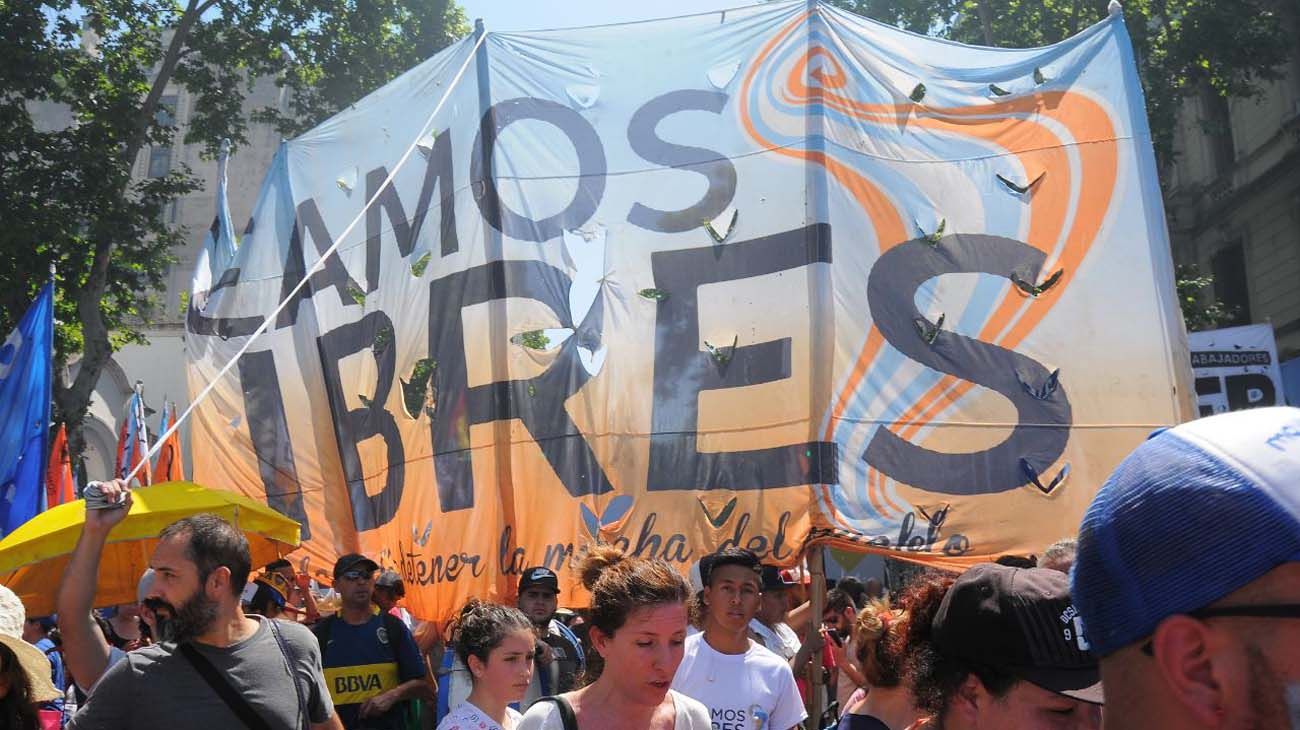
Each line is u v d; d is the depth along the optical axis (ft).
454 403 24.88
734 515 22.02
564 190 24.72
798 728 17.04
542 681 19.60
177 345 94.99
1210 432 4.23
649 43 25.16
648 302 23.65
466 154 25.85
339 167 29.12
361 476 27.04
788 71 23.71
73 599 14.07
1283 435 4.07
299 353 28.91
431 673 21.91
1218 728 3.91
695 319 23.18
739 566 15.70
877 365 22.45
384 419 26.48
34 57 64.39
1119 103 23.63
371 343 27.32
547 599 20.88
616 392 23.50
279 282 29.71
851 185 23.11
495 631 15.46
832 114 23.27
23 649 11.14
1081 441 22.30
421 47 82.53
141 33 72.54
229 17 73.05
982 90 24.16
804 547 21.36
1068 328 22.79
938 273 23.06
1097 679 6.97
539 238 24.58
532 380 24.11
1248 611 3.86
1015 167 23.66
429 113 27.30
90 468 90.89
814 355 22.00
